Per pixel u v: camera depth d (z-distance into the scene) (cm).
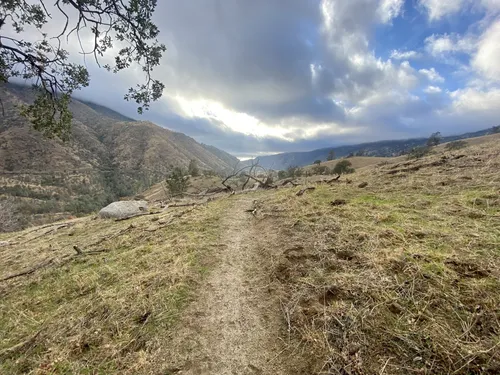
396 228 400
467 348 188
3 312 375
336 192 754
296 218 580
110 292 368
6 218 2147
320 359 221
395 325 228
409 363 194
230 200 1158
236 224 692
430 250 317
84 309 339
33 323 330
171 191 4378
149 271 424
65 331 296
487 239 316
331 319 254
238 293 347
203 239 568
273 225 607
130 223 870
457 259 286
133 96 717
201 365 236
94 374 233
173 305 323
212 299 336
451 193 530
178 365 236
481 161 729
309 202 685
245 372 226
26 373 246
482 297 230
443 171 733
